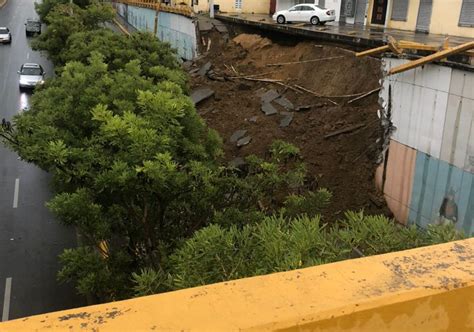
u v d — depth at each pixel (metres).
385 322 1.63
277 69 21.70
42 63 35.16
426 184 12.42
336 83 17.95
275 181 8.84
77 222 7.79
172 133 7.77
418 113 12.52
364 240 3.21
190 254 3.41
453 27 21.61
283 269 2.74
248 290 1.64
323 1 30.77
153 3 38.97
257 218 7.82
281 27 24.48
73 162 7.59
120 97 9.11
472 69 10.60
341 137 15.58
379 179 14.34
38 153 7.49
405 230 3.41
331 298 1.61
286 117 17.39
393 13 25.42
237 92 20.58
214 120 18.50
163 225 8.85
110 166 7.29
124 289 8.04
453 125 11.34
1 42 39.03
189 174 7.75
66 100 9.27
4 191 17.83
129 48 14.34
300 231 3.10
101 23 28.30
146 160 6.93
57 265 13.52
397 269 1.81
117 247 9.93
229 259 3.28
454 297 1.73
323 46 20.16
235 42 26.11
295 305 1.56
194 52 29.27
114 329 1.42
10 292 12.27
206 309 1.53
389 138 13.85
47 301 11.98
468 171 11.00
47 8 29.75
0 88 29.05
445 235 3.26
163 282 3.87
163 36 36.16
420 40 18.84
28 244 14.55
